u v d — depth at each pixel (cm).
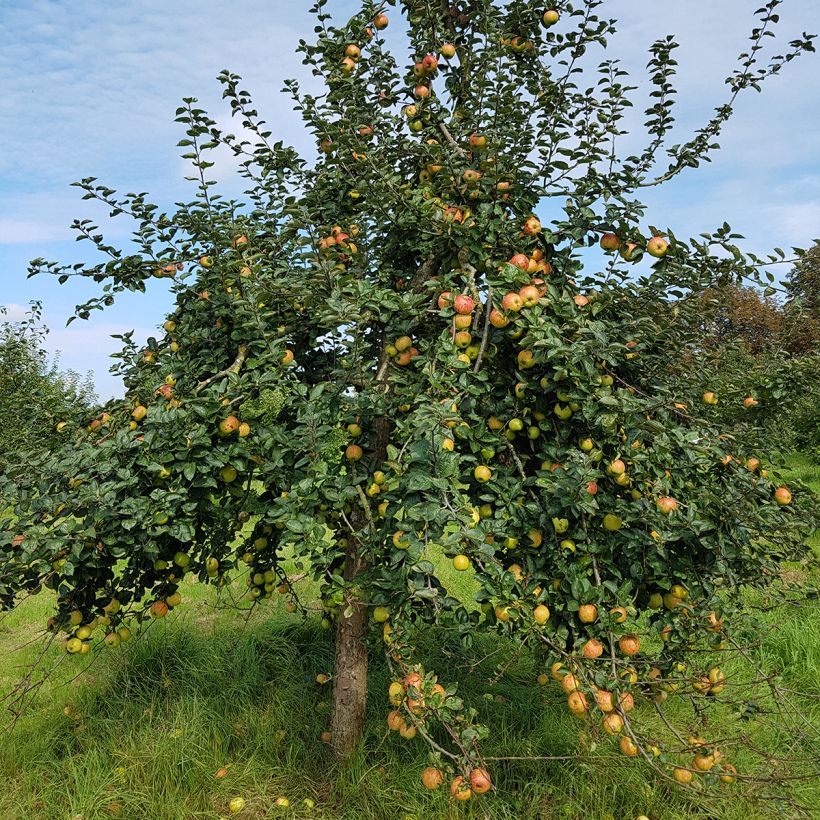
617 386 313
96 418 331
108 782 324
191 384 327
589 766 297
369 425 307
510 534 268
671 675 293
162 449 273
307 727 373
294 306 331
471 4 366
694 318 297
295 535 258
